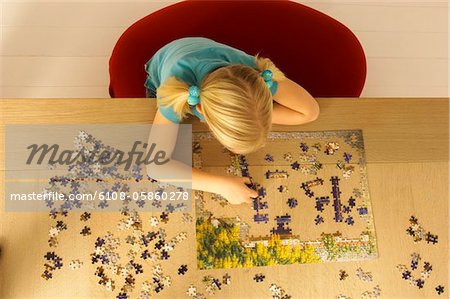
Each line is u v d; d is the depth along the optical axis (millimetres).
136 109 1347
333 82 1621
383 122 1417
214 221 1280
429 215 1358
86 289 1205
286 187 1326
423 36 2348
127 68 1569
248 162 1337
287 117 1356
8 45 2078
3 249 1217
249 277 1254
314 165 1354
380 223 1333
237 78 1100
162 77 1331
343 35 1647
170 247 1250
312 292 1263
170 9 1605
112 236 1246
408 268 1308
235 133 1121
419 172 1391
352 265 1293
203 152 1332
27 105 1315
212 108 1109
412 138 1413
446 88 2324
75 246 1230
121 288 1212
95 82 2098
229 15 1597
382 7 2338
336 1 2301
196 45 1346
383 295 1279
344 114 1409
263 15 1604
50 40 2105
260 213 1299
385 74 2289
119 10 2174
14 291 1192
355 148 1382
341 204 1333
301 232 1298
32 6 2121
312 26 1625
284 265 1271
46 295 1195
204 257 1253
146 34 1587
